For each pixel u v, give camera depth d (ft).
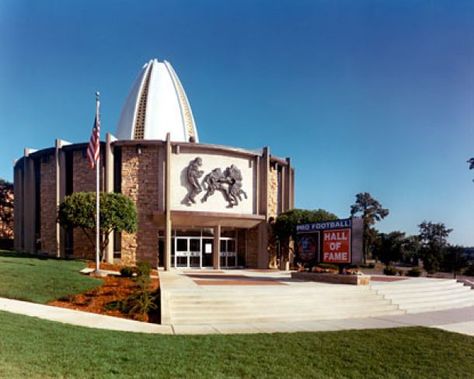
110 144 111.34
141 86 156.15
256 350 30.66
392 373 26.61
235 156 121.08
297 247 83.82
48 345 27.76
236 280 75.00
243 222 120.37
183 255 116.57
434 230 225.15
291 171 144.56
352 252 70.64
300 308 51.60
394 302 59.93
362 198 258.16
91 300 50.65
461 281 86.02
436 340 37.06
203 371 24.70
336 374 25.93
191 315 45.96
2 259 81.87
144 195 111.45
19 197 138.72
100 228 92.32
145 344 30.81
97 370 23.29
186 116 159.94
